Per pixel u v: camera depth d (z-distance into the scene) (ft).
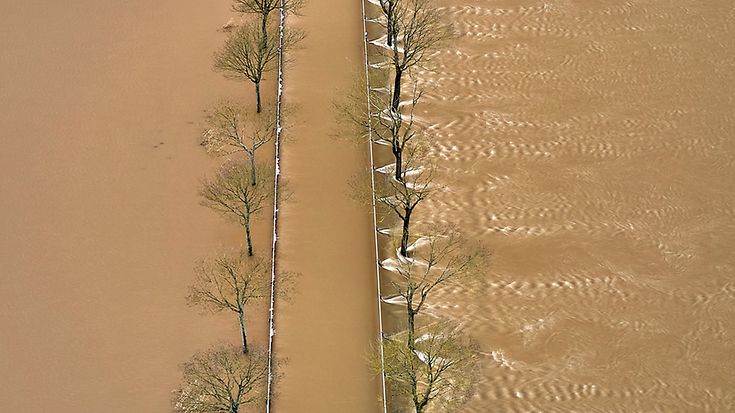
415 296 275.18
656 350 264.52
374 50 356.18
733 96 346.33
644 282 283.18
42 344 261.03
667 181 314.96
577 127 333.21
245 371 248.73
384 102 335.88
